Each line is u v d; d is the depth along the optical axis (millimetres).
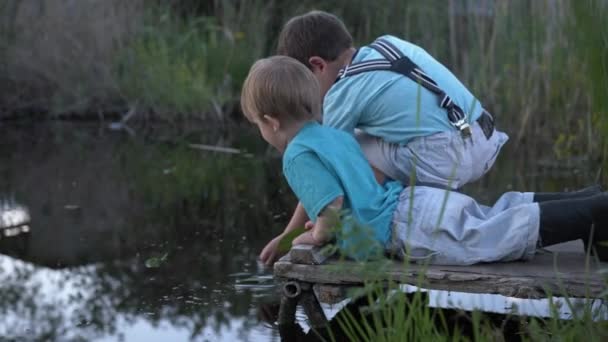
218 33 10617
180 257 4887
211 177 7062
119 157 8023
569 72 7012
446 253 3633
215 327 3801
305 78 3715
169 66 10109
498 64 8102
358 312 3828
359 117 3908
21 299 4285
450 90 3926
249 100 3752
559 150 7137
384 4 9805
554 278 3453
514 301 3898
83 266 4816
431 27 8906
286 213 5832
